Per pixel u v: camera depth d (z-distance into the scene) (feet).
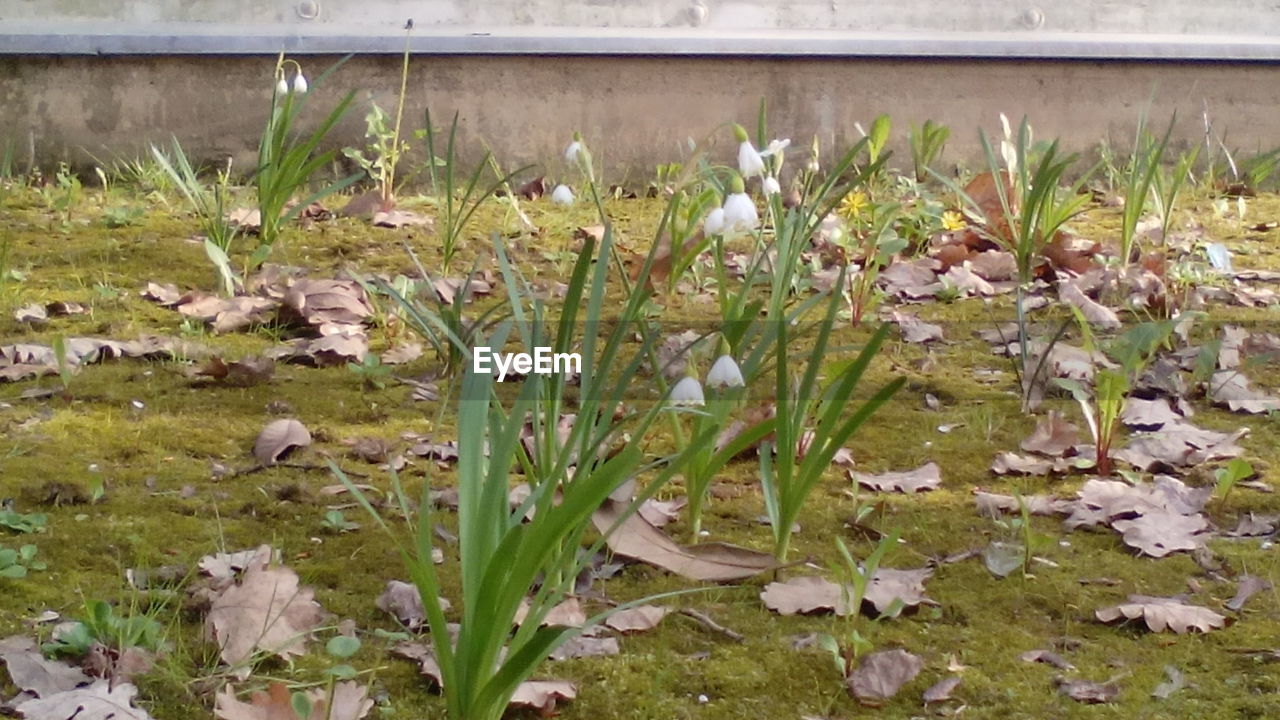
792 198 19.93
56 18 23.02
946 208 20.10
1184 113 22.47
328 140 20.97
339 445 10.86
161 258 16.47
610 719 7.12
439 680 7.38
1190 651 7.87
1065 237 17.19
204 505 9.62
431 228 18.48
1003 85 22.06
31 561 8.60
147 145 20.75
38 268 15.90
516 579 6.42
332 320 14.06
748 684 7.47
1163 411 11.82
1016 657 7.82
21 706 6.86
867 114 21.89
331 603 8.25
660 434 11.15
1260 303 15.51
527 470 8.48
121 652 7.38
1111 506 9.84
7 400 11.57
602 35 21.57
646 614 8.18
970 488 10.37
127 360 12.78
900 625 8.21
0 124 20.47
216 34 20.76
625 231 18.57
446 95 21.06
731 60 21.42
